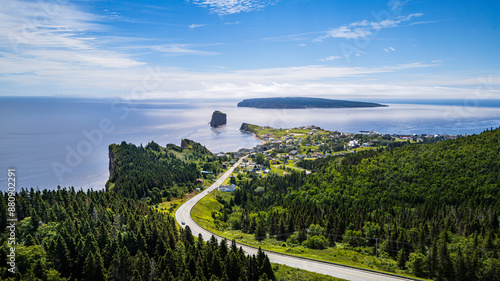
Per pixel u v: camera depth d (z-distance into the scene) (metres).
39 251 79.50
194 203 198.62
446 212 158.62
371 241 131.38
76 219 108.31
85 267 79.25
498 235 128.00
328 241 134.00
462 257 99.50
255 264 88.94
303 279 91.62
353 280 92.56
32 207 116.81
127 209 131.75
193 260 87.12
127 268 84.06
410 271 103.12
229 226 167.88
